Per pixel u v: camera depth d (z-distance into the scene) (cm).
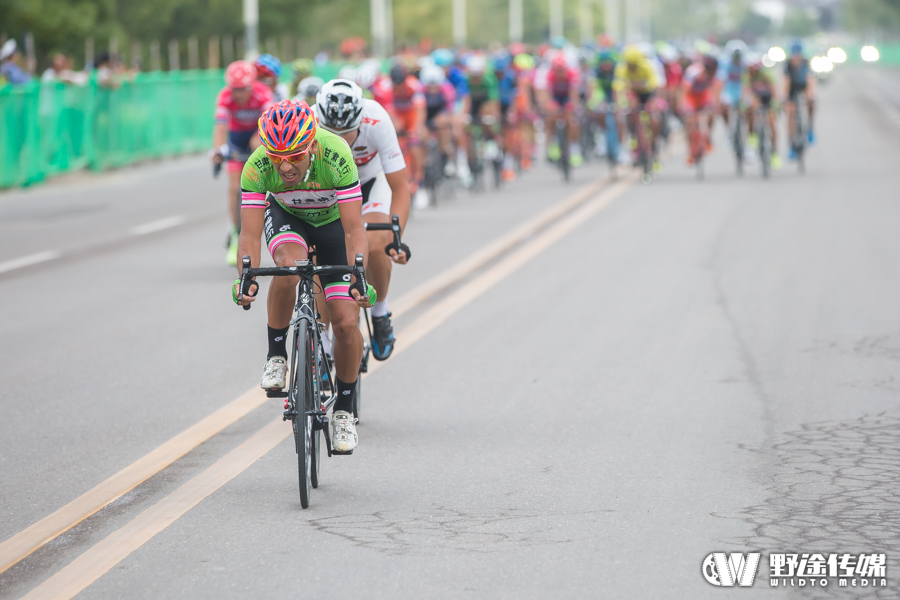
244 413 2078
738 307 2872
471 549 1408
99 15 12431
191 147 8906
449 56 6228
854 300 2908
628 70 6000
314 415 1603
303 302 1630
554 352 2478
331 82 1834
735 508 1534
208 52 16925
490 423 1978
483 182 6369
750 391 2134
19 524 1538
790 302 2911
